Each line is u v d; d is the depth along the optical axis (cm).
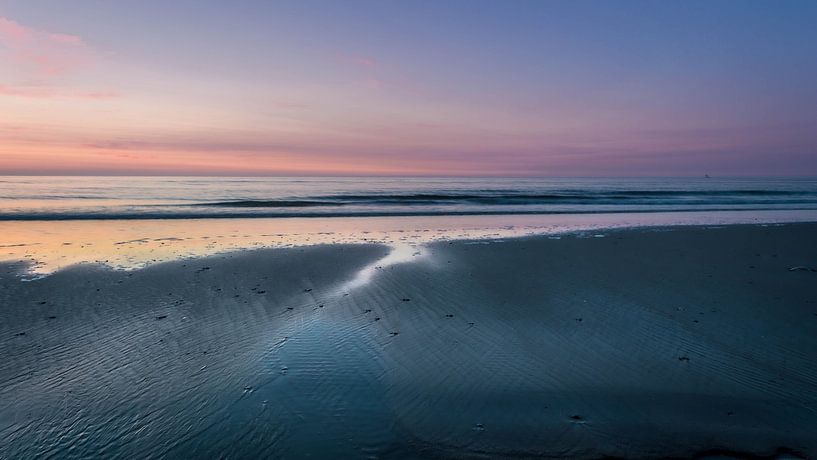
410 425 425
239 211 2194
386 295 803
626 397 476
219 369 520
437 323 672
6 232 1450
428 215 2259
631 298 795
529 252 1205
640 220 2097
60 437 398
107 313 692
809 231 1630
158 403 449
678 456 389
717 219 2158
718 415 445
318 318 686
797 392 484
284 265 1019
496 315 707
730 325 667
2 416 425
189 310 712
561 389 491
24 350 559
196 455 378
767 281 909
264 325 655
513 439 407
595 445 401
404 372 522
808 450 395
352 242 1354
